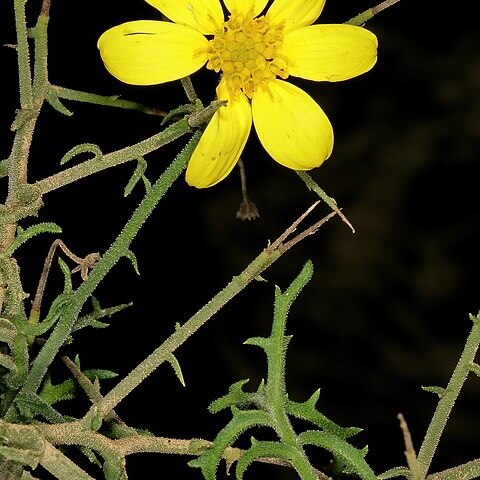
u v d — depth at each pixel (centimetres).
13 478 11
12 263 11
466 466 11
